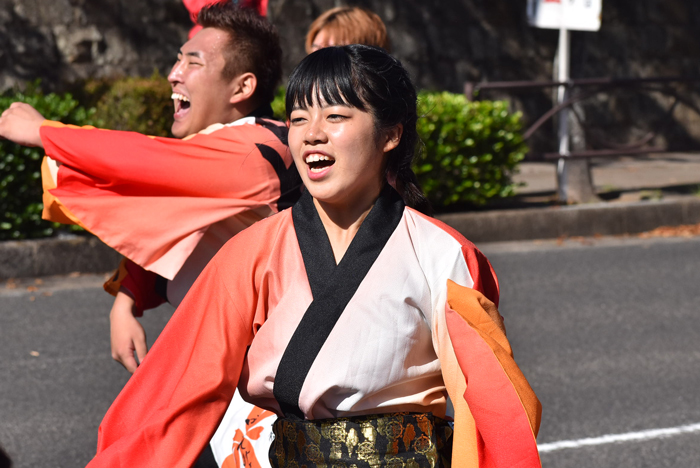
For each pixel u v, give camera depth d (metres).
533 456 2.79
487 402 2.89
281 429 3.31
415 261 3.20
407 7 27.19
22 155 15.32
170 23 24.61
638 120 30.06
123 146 4.25
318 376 3.10
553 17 20.55
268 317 3.24
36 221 15.75
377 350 3.10
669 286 14.88
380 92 3.09
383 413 3.21
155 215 4.29
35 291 14.23
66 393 9.65
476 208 19.62
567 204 20.58
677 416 9.12
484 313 3.09
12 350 11.14
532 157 20.55
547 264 16.55
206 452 4.25
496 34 28.22
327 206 3.26
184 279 4.50
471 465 2.98
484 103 19.20
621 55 29.91
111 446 3.23
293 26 25.67
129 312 4.57
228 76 4.53
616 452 8.23
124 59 24.12
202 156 4.28
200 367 3.29
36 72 23.23
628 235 19.61
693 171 26.41
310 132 3.11
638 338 11.88
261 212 4.45
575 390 9.85
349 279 3.14
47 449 8.17
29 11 23.06
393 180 3.43
